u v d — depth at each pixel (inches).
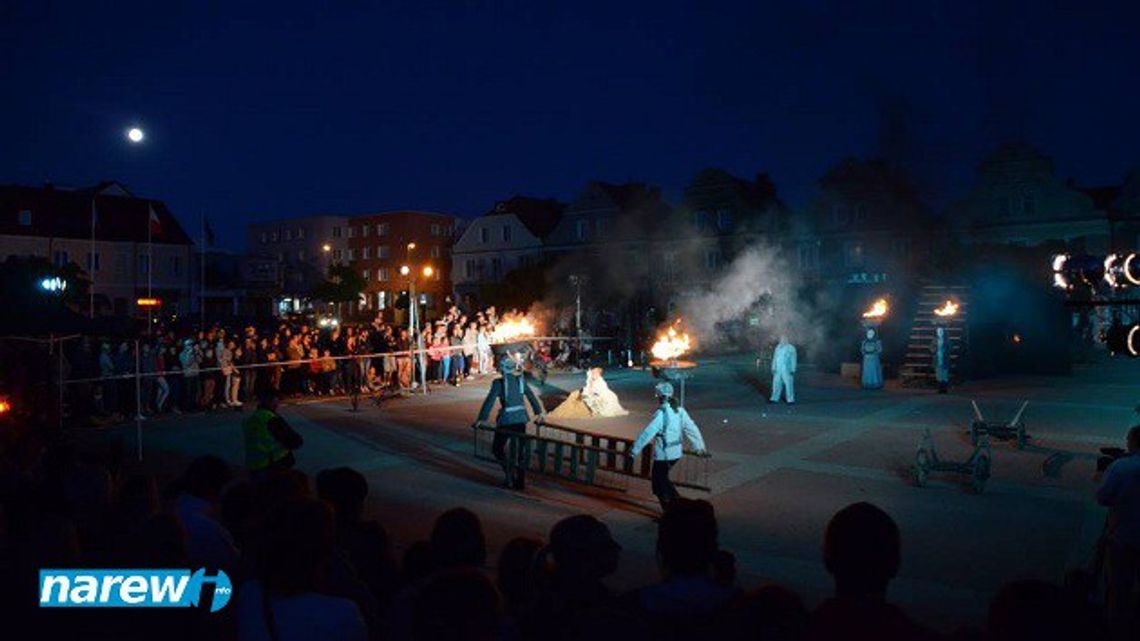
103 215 2121.1
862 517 108.7
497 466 520.4
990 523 371.2
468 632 99.8
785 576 303.7
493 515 396.5
